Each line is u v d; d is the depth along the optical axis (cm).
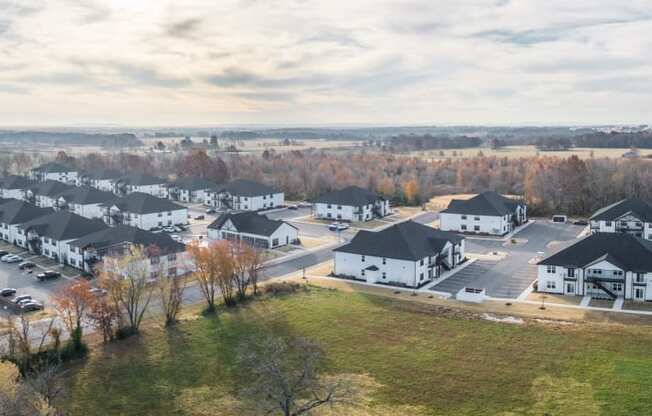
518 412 5178
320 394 5528
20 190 18612
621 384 5541
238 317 7775
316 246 12062
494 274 9775
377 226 14125
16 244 12562
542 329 7012
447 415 5194
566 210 15600
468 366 6106
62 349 6569
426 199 17962
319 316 7712
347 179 19575
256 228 12200
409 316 7644
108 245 10044
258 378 5706
